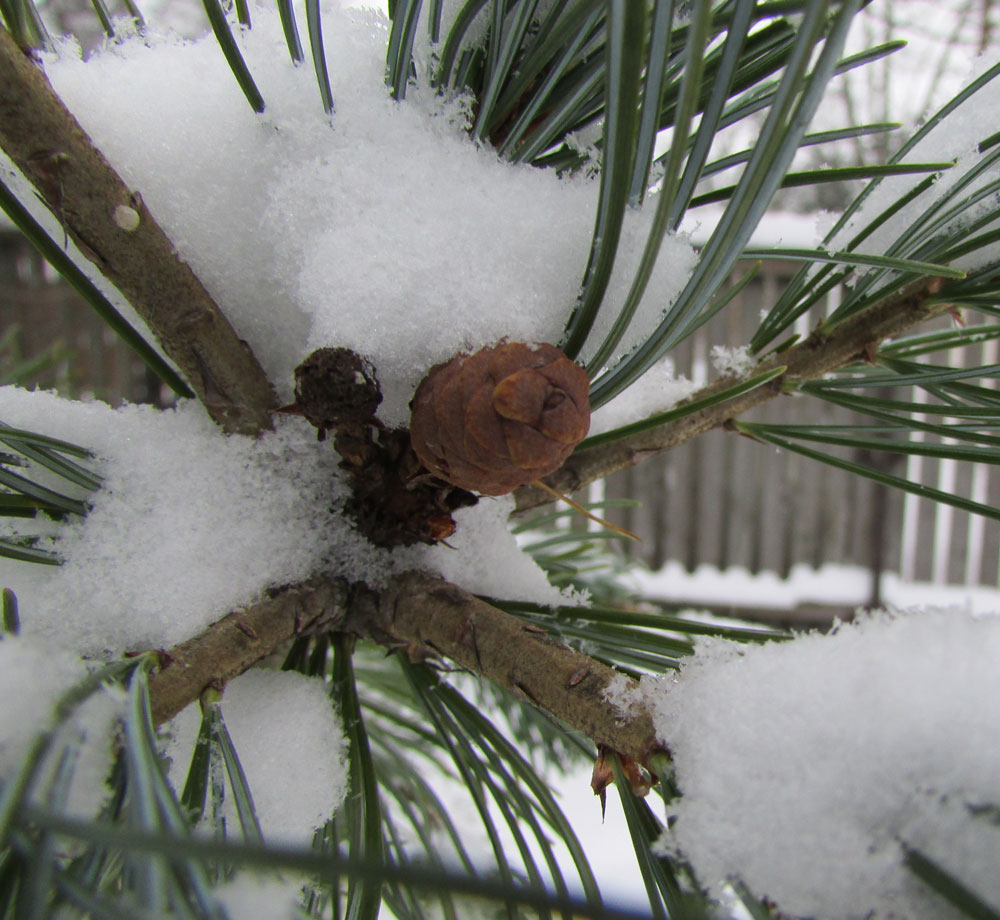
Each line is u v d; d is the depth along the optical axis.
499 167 0.09
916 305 0.11
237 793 0.08
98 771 0.06
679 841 0.07
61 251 0.10
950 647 0.07
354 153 0.09
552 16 0.08
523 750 0.20
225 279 0.10
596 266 0.08
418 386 0.09
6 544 0.09
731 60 0.07
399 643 0.11
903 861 0.06
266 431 0.11
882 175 0.09
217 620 0.10
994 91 0.10
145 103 0.09
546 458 0.08
